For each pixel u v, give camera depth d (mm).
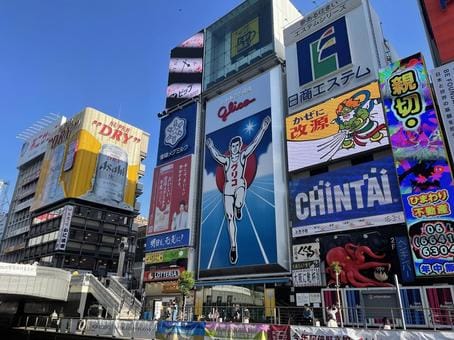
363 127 33719
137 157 100625
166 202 51031
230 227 42031
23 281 45812
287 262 36000
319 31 42250
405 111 31438
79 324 31516
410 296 26938
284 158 40500
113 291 48188
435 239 26656
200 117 53750
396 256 28484
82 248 84562
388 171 30953
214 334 21688
